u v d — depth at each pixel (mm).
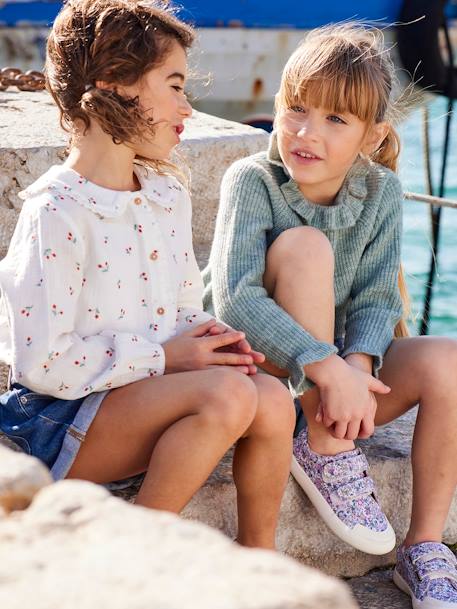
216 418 1840
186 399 1876
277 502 2035
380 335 2316
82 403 1977
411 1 9992
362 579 2336
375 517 2201
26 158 3055
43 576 1030
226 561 1060
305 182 2318
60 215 1948
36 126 3363
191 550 1082
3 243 3104
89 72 2020
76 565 1052
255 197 2365
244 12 10070
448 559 2184
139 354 1956
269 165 2426
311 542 2307
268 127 10438
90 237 1990
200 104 10320
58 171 2041
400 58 10188
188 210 2203
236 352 2123
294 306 2219
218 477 2197
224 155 3451
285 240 2256
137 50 2002
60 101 2102
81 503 1197
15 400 2039
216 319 2242
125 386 1969
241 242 2311
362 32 2420
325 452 2229
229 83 10258
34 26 9812
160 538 1112
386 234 2443
